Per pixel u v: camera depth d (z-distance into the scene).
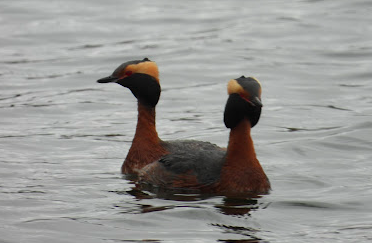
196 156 13.59
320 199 12.89
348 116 19.38
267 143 17.06
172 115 19.92
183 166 13.45
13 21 30.98
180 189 13.33
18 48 27.33
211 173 13.23
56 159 15.74
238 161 13.09
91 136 17.77
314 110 20.14
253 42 27.84
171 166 13.57
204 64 25.28
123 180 14.12
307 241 10.95
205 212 12.10
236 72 24.36
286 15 31.41
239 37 28.48
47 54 26.58
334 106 20.52
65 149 16.59
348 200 12.83
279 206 12.48
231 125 13.06
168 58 25.88
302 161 15.59
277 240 10.97
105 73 24.31
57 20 31.17
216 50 26.80
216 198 12.83
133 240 10.97
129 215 12.00
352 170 14.84
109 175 14.52
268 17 31.23
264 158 15.83
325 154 16.14
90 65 25.22
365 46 26.83
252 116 13.05
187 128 18.55
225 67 24.89
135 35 29.14
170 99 21.59
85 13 32.47
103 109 20.53
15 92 22.08
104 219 11.82
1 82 23.09
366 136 17.34
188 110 20.47
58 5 33.91
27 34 29.08
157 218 11.87
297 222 11.78
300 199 12.86
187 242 10.87
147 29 30.05
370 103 20.70
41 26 30.17
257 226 11.56
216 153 13.62
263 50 26.77
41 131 18.16
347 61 25.33
